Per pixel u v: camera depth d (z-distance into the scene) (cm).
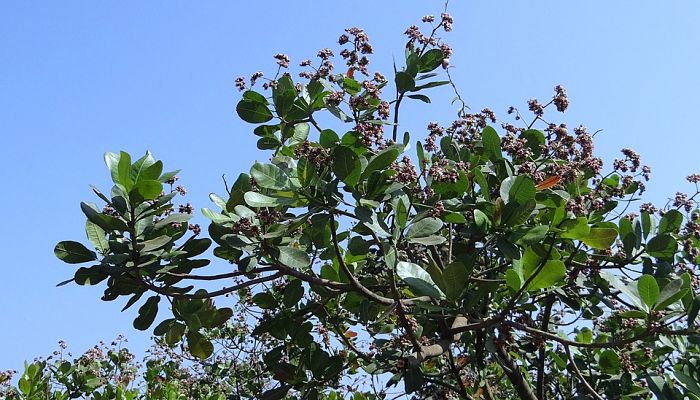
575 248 622
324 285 519
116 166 505
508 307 483
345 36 632
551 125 632
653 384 575
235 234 505
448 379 788
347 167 471
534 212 521
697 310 505
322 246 580
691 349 631
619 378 685
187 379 1091
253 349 1036
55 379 923
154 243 487
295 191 482
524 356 772
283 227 504
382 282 648
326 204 484
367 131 549
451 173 529
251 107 625
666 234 613
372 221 467
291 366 611
